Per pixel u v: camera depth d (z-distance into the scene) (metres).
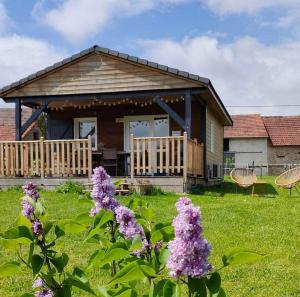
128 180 11.96
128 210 2.19
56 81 13.78
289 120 37.16
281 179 13.03
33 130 24.03
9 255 5.16
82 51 13.45
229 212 8.45
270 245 5.75
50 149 12.95
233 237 6.20
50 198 10.41
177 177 11.86
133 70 13.26
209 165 16.66
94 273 4.45
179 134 15.48
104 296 2.14
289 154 35.03
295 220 7.64
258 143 34.53
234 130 35.06
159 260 2.01
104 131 16.23
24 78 13.75
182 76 12.66
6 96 14.01
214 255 5.19
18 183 12.75
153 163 12.19
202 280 1.73
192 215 1.71
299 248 5.60
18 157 12.92
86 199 2.59
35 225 1.98
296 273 4.57
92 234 2.23
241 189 14.80
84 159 12.59
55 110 16.61
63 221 2.09
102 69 13.52
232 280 4.35
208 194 12.07
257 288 4.12
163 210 8.47
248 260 1.80
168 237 2.07
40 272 2.05
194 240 1.69
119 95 13.40
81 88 13.63
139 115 15.92
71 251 5.41
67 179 12.44
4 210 8.74
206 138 15.59
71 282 2.05
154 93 13.13
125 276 1.81
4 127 29.03
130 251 2.09
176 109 15.66
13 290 4.10
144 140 12.10
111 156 14.36
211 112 17.30
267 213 8.38
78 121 16.56
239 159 34.69
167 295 1.72
